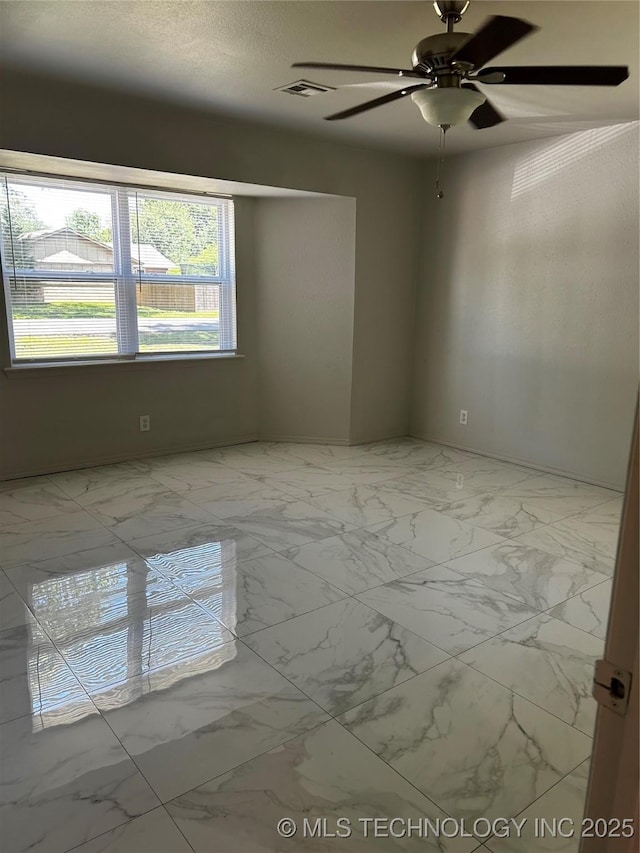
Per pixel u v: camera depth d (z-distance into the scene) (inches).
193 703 78.3
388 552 123.4
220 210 186.1
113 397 175.3
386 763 68.8
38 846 57.8
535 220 173.2
